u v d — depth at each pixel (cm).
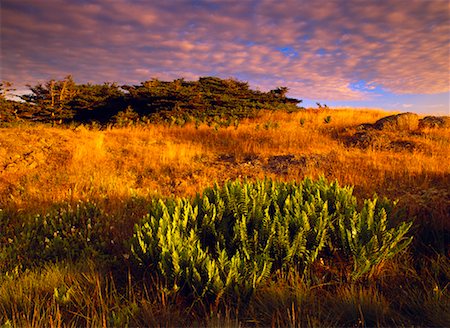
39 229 582
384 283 382
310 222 427
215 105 3173
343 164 1018
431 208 546
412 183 775
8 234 568
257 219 446
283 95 3925
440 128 1633
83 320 328
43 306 345
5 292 361
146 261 392
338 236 434
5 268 449
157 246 384
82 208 650
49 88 3550
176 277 353
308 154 1208
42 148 1175
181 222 428
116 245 513
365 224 425
